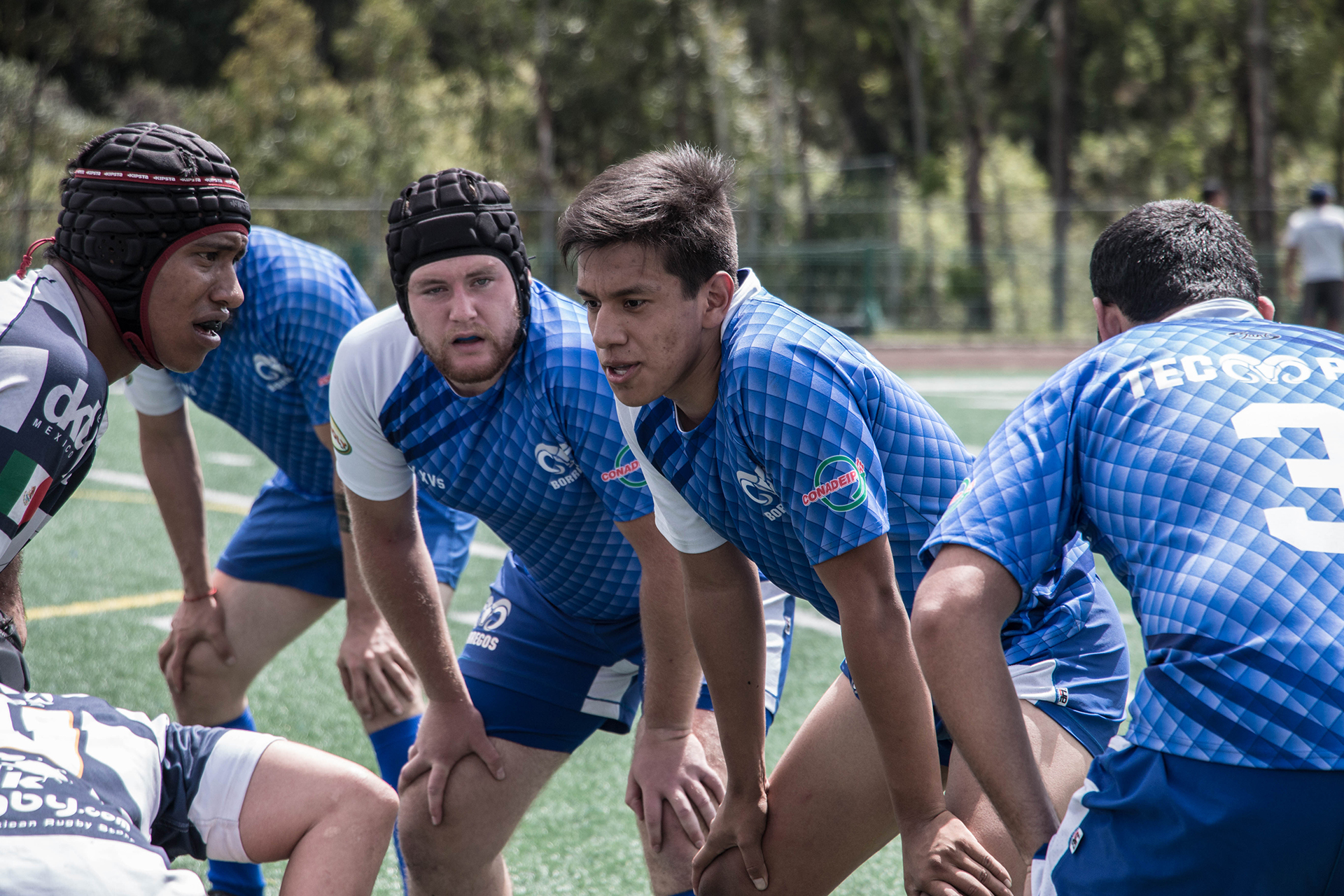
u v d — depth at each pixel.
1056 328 37.19
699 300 3.29
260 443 5.87
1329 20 54.56
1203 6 54.25
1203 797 2.58
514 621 4.89
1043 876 2.87
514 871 5.40
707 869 4.27
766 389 3.32
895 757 3.51
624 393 3.33
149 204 3.08
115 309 3.17
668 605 4.26
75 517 11.57
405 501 4.58
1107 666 4.11
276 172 43.38
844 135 66.75
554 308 4.36
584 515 4.49
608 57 51.91
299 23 47.09
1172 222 3.52
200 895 2.47
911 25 55.66
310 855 2.77
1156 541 2.80
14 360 2.82
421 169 45.59
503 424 4.30
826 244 44.00
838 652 8.72
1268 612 2.59
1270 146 48.31
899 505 3.77
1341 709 2.51
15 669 2.96
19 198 33.94
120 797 2.59
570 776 6.52
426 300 3.96
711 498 3.74
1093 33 57.31
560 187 55.88
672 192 3.17
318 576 5.84
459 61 54.50
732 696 4.07
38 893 2.32
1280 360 2.94
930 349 32.84
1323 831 2.49
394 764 5.39
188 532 5.65
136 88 48.84
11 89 38.22
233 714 5.88
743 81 53.50
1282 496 2.70
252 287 5.30
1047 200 52.22
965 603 2.88
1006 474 3.00
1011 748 2.85
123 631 8.34
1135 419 2.92
